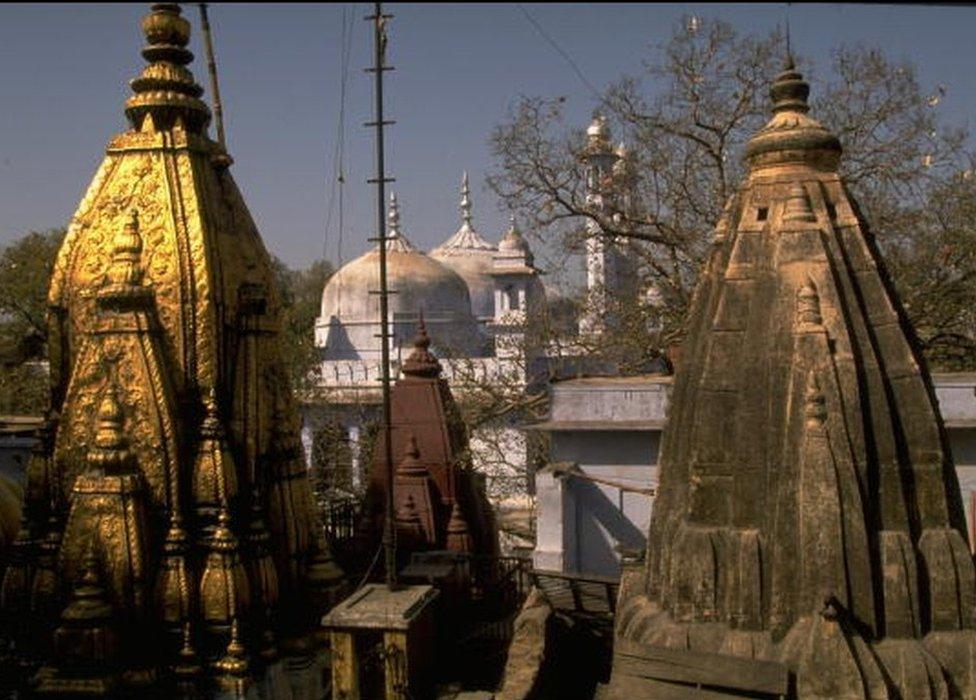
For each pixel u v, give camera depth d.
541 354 34.16
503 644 16.56
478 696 11.66
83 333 12.48
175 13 13.48
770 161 9.04
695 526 8.47
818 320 8.32
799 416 8.21
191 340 12.30
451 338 44.12
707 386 8.63
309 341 37.81
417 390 20.94
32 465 12.41
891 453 8.18
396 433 20.64
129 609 11.35
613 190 29.47
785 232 8.66
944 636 7.97
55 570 11.70
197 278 12.38
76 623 11.01
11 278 37.81
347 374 40.12
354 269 44.97
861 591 7.89
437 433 20.56
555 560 17.81
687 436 8.90
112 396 11.75
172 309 12.30
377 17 10.76
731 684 7.74
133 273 12.15
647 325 28.50
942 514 8.22
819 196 8.79
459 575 17.34
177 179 12.80
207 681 11.46
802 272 8.52
